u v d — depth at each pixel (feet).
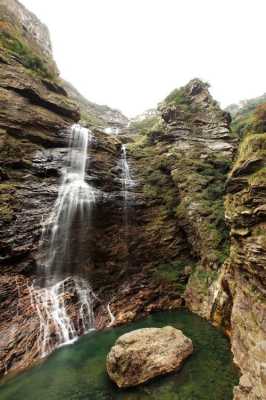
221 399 26.50
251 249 32.42
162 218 69.05
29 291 46.32
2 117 55.47
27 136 58.65
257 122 48.65
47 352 40.29
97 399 28.19
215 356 34.78
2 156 51.60
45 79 72.59
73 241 56.18
